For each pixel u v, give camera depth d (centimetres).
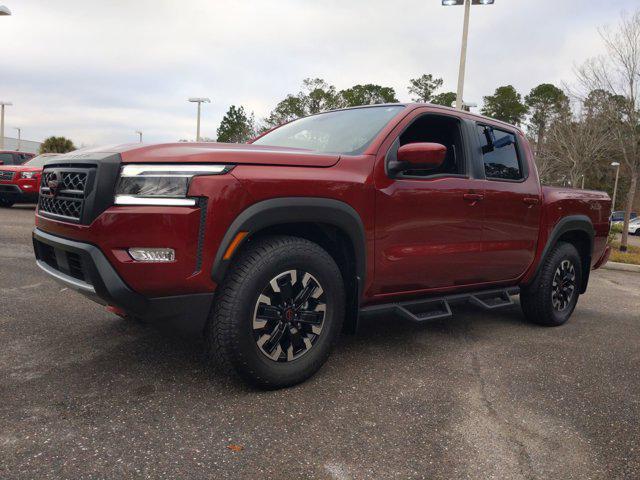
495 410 262
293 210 259
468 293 385
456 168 360
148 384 267
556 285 446
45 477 183
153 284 233
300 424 234
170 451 204
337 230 287
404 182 313
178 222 233
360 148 311
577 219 452
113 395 252
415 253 322
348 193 282
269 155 261
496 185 376
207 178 239
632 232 3528
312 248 273
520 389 293
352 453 212
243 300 249
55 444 205
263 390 267
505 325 445
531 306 442
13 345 318
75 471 187
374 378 295
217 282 243
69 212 256
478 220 359
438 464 207
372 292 311
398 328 408
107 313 394
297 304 269
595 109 1502
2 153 1636
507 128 417
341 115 376
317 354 280
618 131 1362
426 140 372
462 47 1342
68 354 305
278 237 268
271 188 253
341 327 292
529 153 430
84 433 214
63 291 461
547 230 423
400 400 266
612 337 427
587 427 248
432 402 266
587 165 1920
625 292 709
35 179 1268
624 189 5088
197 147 254
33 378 269
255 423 232
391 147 313
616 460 218
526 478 201
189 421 230
